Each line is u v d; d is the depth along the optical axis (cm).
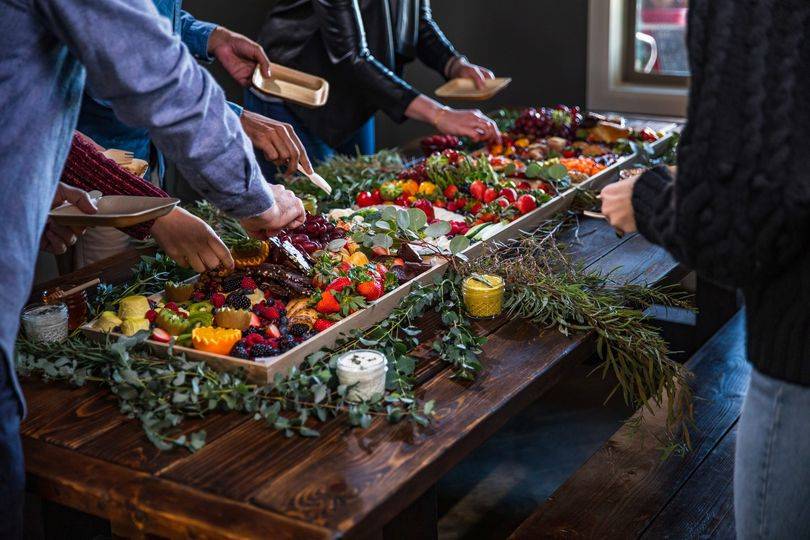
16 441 130
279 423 144
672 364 182
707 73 109
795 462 114
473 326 184
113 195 172
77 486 133
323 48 318
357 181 281
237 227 232
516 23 458
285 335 168
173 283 185
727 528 171
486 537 246
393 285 189
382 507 127
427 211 241
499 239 226
